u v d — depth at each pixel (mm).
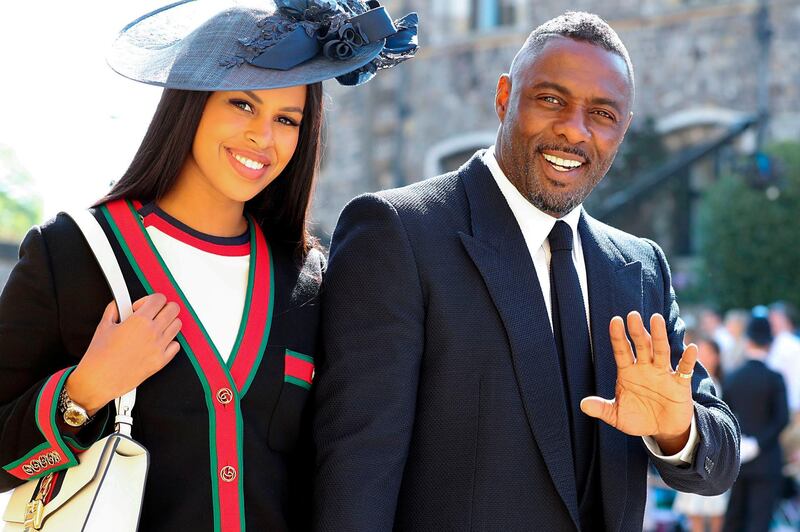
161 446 2330
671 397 2400
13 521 2307
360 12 2615
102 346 2227
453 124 16047
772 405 7949
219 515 2330
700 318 12695
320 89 2611
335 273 2604
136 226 2438
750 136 14289
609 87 2576
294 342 2523
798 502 9445
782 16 14250
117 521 2178
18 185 12773
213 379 2379
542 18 15469
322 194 16656
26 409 2244
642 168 14500
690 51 14641
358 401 2477
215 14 2479
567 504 2479
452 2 16109
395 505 2469
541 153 2592
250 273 2527
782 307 10516
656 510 9383
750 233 13656
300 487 2559
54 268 2348
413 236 2578
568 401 2582
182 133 2441
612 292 2697
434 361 2537
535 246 2658
